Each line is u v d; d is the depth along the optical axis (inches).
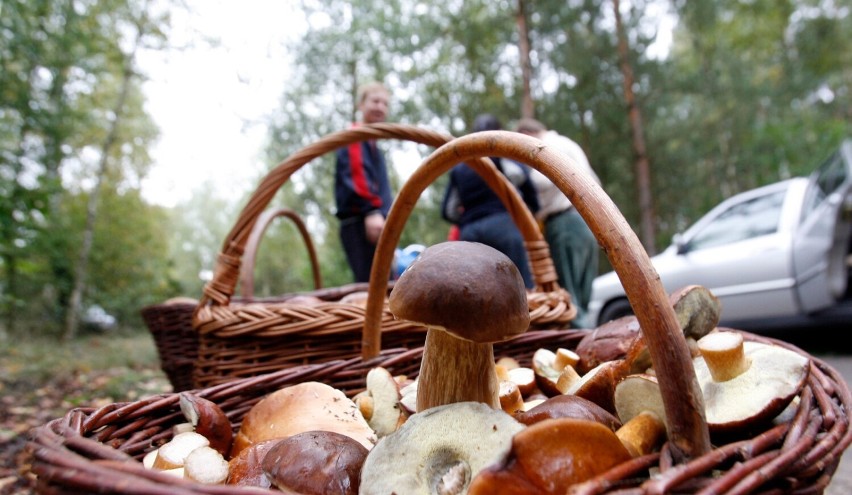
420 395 32.6
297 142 424.5
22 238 155.9
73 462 21.3
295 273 714.8
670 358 22.1
